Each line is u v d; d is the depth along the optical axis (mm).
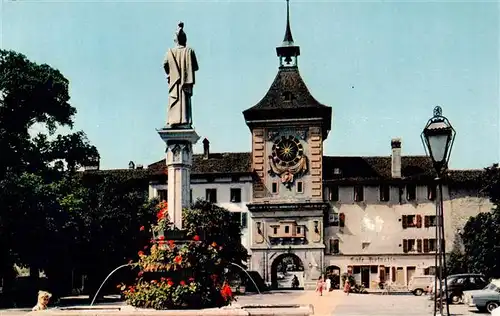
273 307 20000
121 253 55625
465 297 42844
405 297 65250
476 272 77000
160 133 24344
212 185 91625
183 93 24359
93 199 56875
